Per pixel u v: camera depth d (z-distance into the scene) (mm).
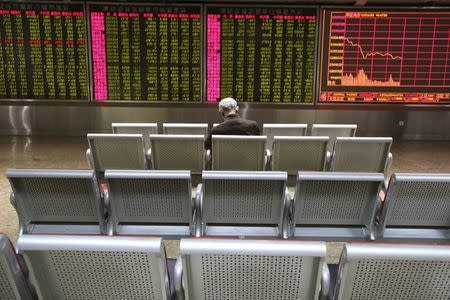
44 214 2352
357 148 3330
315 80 7059
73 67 7027
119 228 2383
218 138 3203
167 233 2398
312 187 2229
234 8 6840
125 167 3529
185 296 1328
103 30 6895
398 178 2133
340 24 6855
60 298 1411
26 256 1282
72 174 2145
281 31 6906
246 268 1279
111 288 1369
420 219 2324
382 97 7078
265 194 2266
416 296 1331
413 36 6852
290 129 4109
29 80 7074
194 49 6977
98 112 7188
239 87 7117
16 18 6848
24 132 7258
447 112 7102
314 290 1311
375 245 1221
